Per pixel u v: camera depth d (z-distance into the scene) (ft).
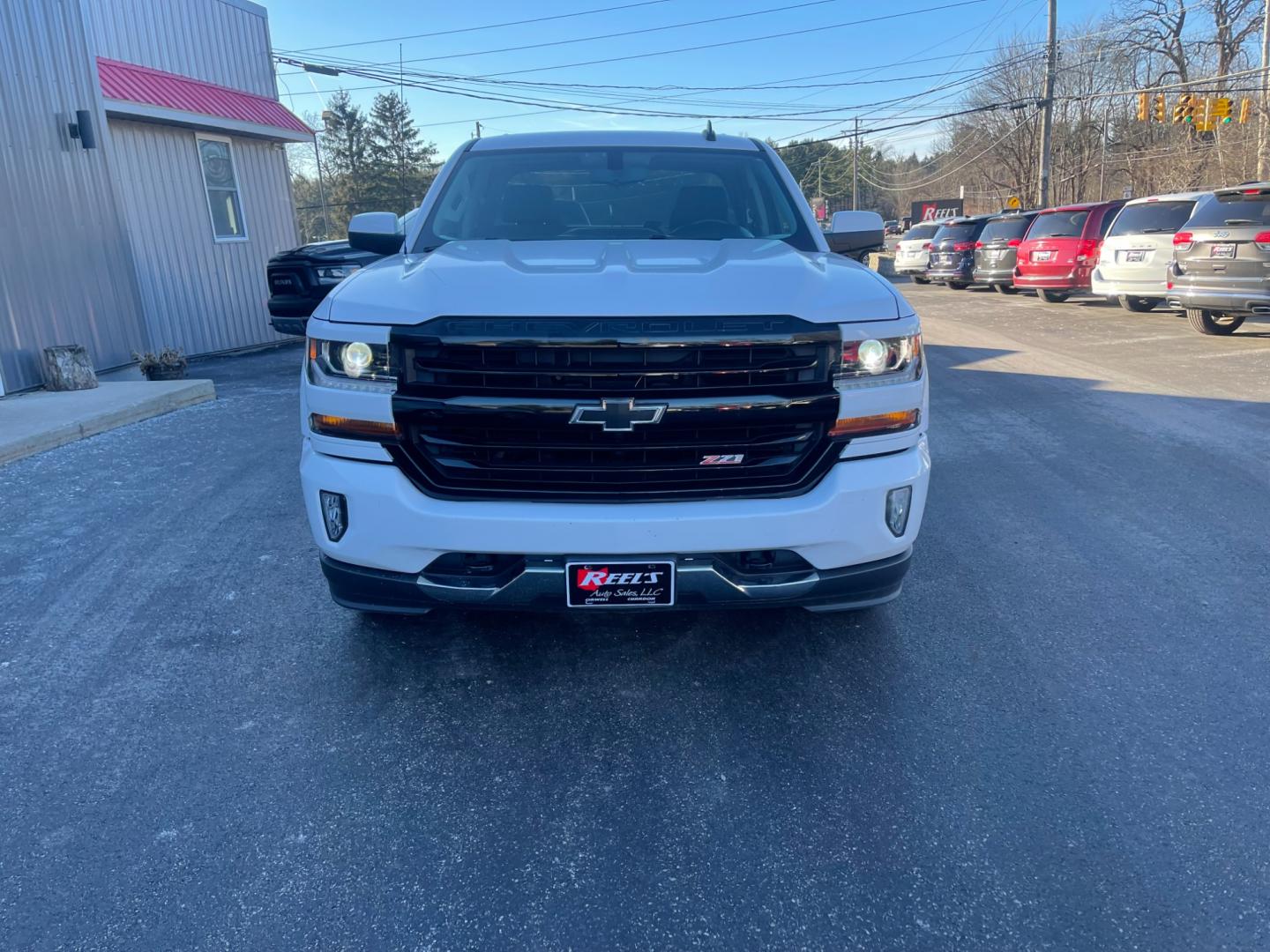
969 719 10.02
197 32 44.88
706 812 8.52
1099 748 9.45
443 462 9.37
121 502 17.69
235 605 12.98
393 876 7.70
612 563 9.25
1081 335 41.42
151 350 34.91
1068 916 7.22
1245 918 7.17
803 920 7.20
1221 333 39.40
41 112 27.84
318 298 35.27
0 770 9.18
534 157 14.56
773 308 9.18
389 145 255.09
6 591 13.50
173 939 7.02
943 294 71.72
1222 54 151.02
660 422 9.05
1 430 21.80
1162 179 148.66
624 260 10.50
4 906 7.35
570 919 7.22
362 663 11.33
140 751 9.49
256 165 48.55
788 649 11.66
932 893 7.48
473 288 9.43
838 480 9.43
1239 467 19.34
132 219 39.32
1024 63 149.89
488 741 9.67
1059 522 16.30
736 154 14.78
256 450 21.76
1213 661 11.24
